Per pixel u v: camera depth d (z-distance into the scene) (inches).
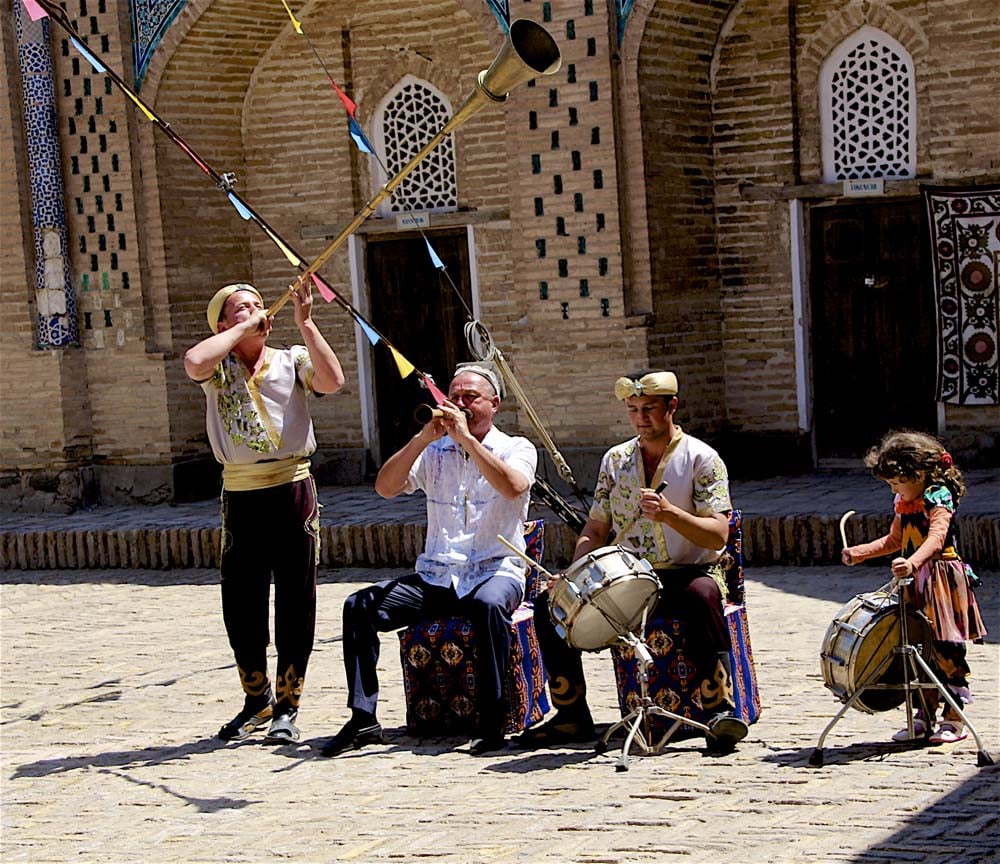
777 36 485.7
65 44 519.8
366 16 522.0
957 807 195.3
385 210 529.3
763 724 250.2
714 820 197.6
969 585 233.1
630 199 468.1
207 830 212.8
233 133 540.4
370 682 253.8
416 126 523.2
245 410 261.9
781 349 494.9
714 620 236.5
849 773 216.8
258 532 264.1
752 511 410.0
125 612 400.2
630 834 193.6
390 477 255.9
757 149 492.1
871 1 472.1
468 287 521.7
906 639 225.0
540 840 194.1
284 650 263.4
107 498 529.0
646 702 233.0
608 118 463.2
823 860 176.7
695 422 489.7
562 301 474.9
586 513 423.5
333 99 530.9
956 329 464.1
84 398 528.1
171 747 263.6
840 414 491.8
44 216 522.0
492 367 270.5
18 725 287.3
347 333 538.3
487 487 257.4
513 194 478.3
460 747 249.0
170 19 510.9
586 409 474.9
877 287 482.0
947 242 462.0
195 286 529.7
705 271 495.2
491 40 479.2
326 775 237.9
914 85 470.9
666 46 474.6
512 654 251.6
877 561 387.2
